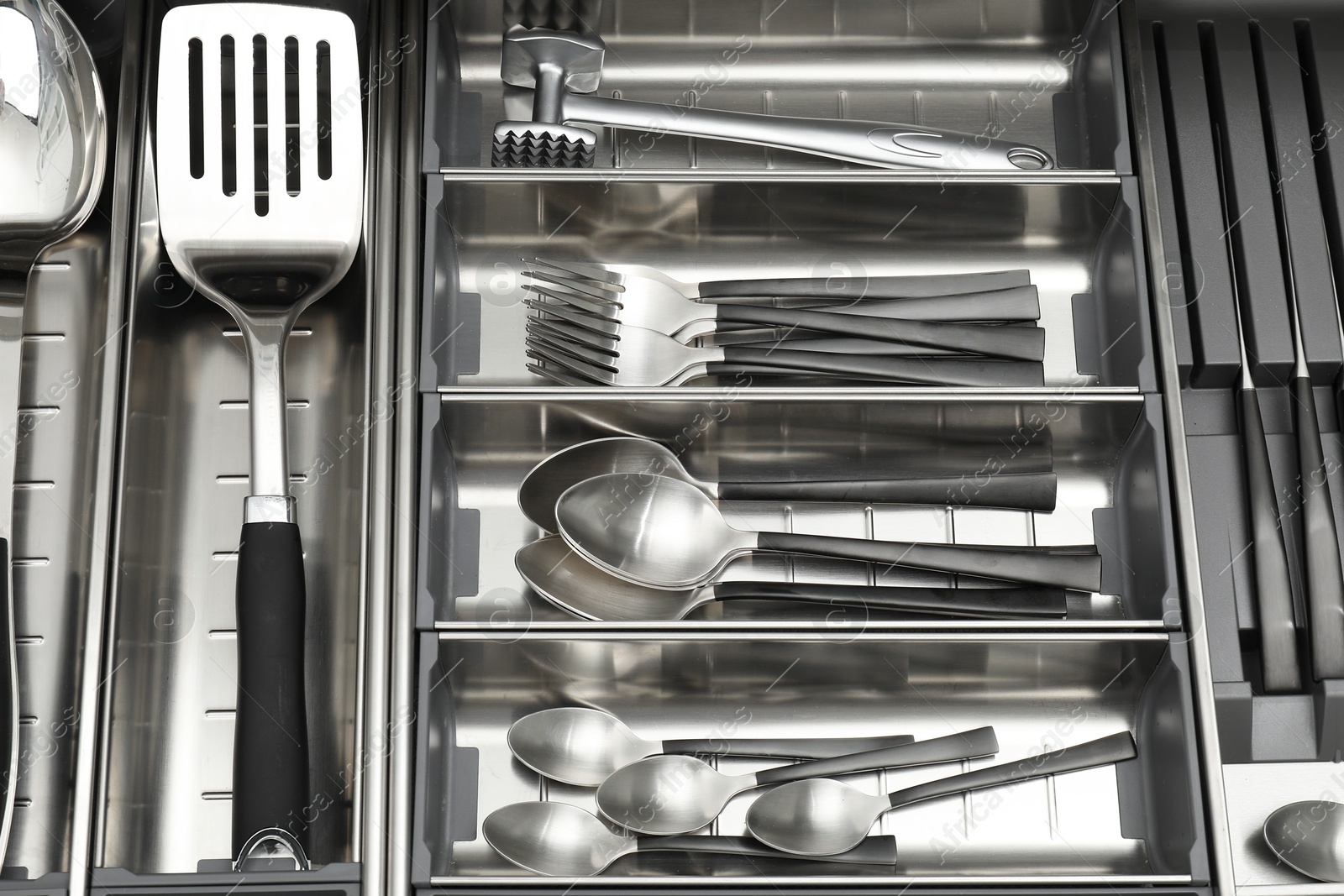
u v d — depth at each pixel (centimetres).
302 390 103
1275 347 102
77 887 77
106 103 112
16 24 107
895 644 88
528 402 94
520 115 115
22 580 97
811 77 117
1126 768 93
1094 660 91
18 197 105
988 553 93
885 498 98
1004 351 99
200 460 101
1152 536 93
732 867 86
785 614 95
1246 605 96
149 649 94
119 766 87
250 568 86
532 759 91
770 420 97
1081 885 81
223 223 98
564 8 114
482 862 89
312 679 92
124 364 95
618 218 107
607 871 86
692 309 103
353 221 99
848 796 88
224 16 101
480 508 100
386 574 89
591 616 93
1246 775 92
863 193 104
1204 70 115
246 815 80
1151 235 100
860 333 99
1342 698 91
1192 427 103
